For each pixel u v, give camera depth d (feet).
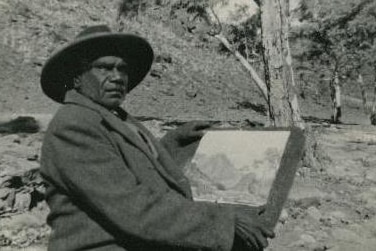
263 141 7.64
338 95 106.22
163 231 6.01
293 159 7.15
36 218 20.31
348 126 78.33
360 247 20.68
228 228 6.20
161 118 66.90
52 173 6.27
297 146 7.23
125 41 6.96
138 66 7.91
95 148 6.13
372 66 109.70
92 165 6.06
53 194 6.40
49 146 6.30
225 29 65.00
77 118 6.29
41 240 18.71
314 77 140.97
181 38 124.98
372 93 159.22
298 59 122.72
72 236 6.21
